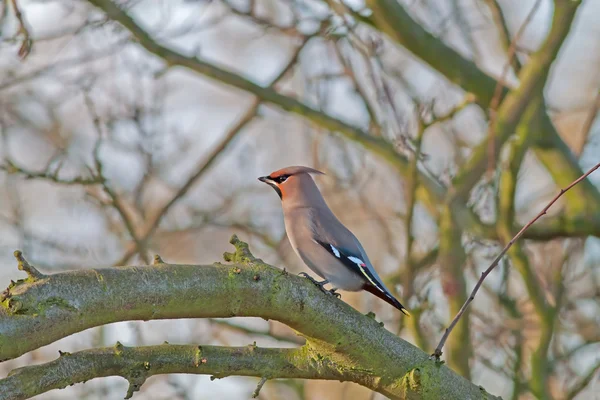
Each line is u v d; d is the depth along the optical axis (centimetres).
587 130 1273
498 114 1127
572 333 1237
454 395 665
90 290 561
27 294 541
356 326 645
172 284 585
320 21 1286
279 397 1400
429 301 1173
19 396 575
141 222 1319
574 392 1134
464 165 1122
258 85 1341
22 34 1063
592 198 1253
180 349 632
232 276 604
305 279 635
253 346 650
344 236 941
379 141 1291
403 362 657
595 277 1277
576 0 1148
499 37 1268
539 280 1136
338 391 1328
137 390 618
